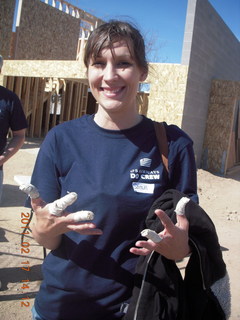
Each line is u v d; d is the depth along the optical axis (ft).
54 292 5.42
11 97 10.47
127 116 5.51
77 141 5.60
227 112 46.98
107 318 5.21
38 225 4.97
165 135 5.59
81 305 5.28
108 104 5.32
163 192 5.44
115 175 5.33
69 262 5.31
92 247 5.25
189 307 5.24
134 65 5.32
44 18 60.08
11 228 17.60
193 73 40.63
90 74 5.49
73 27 66.95
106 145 5.48
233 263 16.20
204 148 48.32
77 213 4.52
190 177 5.54
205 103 46.42
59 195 5.69
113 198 5.19
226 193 35.12
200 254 4.89
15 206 21.84
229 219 25.05
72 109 61.62
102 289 5.19
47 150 5.68
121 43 5.18
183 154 5.57
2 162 10.44
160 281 4.94
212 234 5.02
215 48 47.50
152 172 5.39
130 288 5.22
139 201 5.23
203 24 41.75
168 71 39.32
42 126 63.98
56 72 40.42
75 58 68.64
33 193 4.74
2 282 12.17
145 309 4.89
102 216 5.20
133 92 5.42
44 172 5.64
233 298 12.70
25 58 57.52
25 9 56.24
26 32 57.06
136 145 5.47
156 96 39.86
